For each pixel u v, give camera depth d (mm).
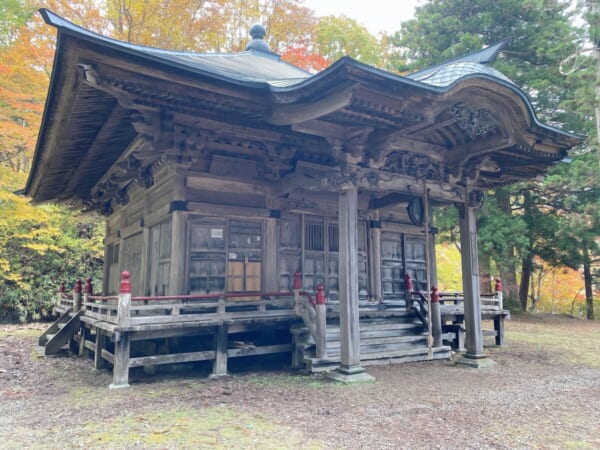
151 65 6348
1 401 6422
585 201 18844
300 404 6082
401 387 7117
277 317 8391
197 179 8953
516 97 7594
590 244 18922
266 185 9727
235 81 7043
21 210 16984
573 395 6812
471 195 9727
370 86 6359
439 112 7180
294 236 10172
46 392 6977
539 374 8453
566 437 4828
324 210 10531
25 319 19047
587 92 16250
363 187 8055
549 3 19219
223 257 9109
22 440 4691
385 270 11953
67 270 20406
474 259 9625
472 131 7977
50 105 7516
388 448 4438
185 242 8711
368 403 6141
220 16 21812
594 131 18703
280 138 9023
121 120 8281
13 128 16875
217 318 7844
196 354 7719
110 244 14766
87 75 6074
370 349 8977
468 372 8453
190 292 8664
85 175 12266
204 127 8273
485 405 6141
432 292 10062
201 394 6648
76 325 10781
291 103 7180
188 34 21234
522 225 17984
